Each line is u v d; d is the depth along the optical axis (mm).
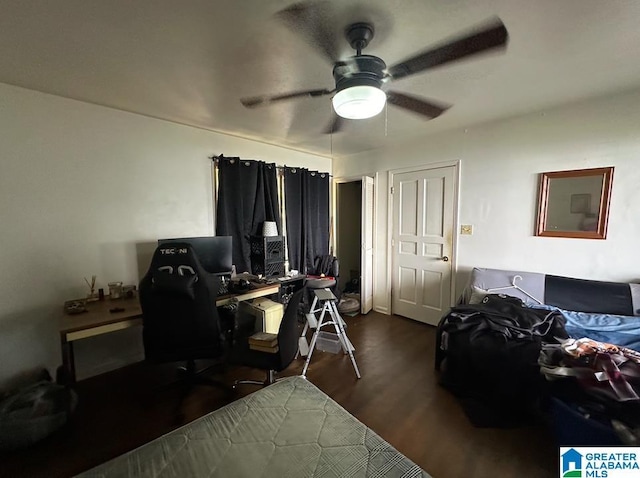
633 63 1811
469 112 2672
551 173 2629
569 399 1542
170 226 2930
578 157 2494
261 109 2535
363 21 1393
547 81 2062
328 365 2652
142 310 1884
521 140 2775
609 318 2137
